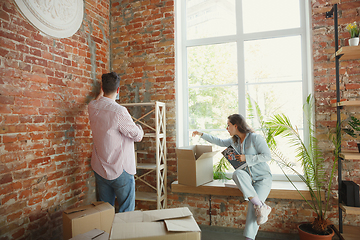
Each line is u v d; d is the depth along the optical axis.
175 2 2.99
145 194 2.94
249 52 2.94
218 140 2.64
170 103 2.96
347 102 2.10
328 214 2.44
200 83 3.10
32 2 2.07
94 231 1.60
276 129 2.51
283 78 2.83
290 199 2.53
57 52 2.35
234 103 2.97
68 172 2.48
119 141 2.06
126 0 3.15
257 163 2.26
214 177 2.92
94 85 2.89
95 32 2.93
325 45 2.49
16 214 1.93
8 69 1.88
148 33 3.05
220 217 2.74
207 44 3.07
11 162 1.89
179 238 1.02
